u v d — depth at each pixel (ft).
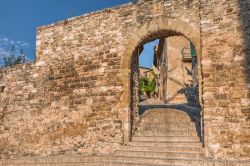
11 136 40.96
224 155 27.86
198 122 37.78
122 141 32.91
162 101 79.92
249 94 27.73
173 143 31.76
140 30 34.12
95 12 37.35
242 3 29.35
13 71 43.01
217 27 30.14
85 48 37.24
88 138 34.83
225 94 28.76
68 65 38.14
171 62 78.69
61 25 39.68
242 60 28.53
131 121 34.19
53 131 37.52
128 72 34.06
